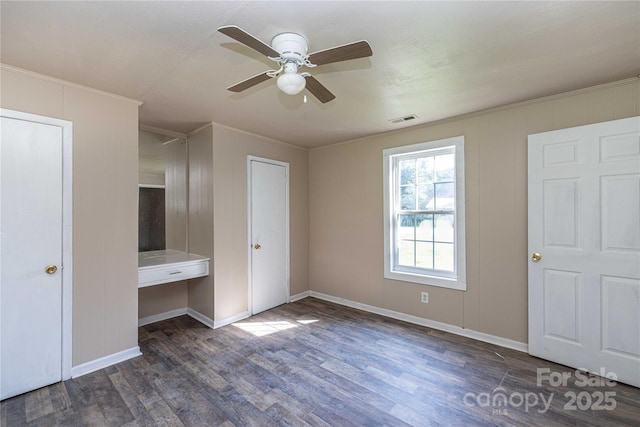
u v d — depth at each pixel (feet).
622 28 5.13
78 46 5.69
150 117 9.91
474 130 9.52
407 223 11.37
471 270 9.64
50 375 7.02
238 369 7.80
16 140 6.56
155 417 6.00
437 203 10.60
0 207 6.39
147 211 11.40
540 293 8.18
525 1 4.45
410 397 6.63
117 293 8.14
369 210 12.25
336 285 13.48
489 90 7.75
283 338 9.71
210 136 10.66
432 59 6.17
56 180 7.09
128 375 7.49
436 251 10.64
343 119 10.06
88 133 7.59
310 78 5.50
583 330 7.51
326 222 13.85
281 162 13.15
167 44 5.63
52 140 7.04
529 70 6.68
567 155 7.71
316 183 14.25
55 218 7.08
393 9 4.60
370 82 7.25
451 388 6.94
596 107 7.52
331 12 4.66
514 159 8.80
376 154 12.00
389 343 9.29
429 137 10.53
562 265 7.80
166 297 11.55
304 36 5.27
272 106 8.90
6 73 6.45
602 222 7.23
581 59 6.21
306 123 10.55
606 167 7.16
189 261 10.33
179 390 6.89
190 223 11.76
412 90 7.74
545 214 8.07
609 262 7.14
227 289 11.05
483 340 9.41
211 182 10.66
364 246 12.44
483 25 5.04
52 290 7.04
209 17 4.81
